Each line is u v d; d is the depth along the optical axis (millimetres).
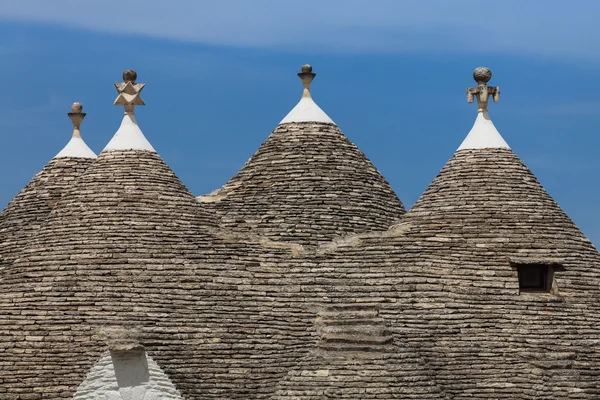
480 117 70312
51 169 77312
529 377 63406
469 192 67750
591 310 65938
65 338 62125
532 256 66062
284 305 65062
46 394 61062
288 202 71250
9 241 74562
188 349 62594
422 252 65875
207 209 70438
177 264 64625
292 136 73938
